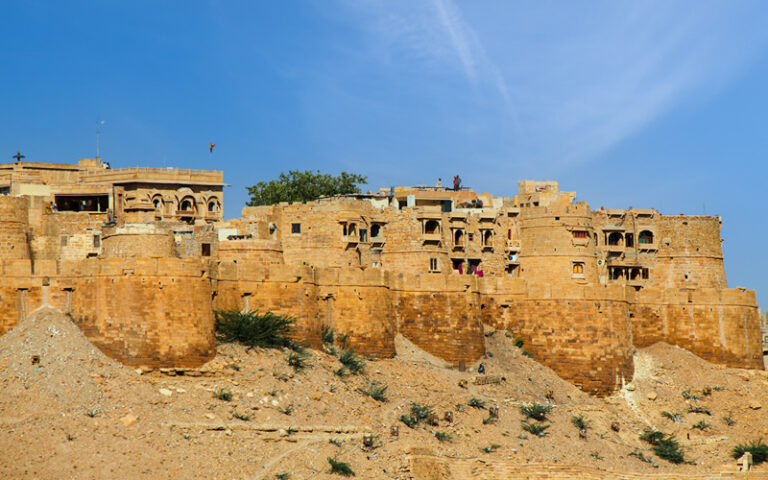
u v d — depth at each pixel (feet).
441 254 374.02
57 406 248.32
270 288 303.27
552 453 293.64
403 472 262.47
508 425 302.25
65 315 275.59
